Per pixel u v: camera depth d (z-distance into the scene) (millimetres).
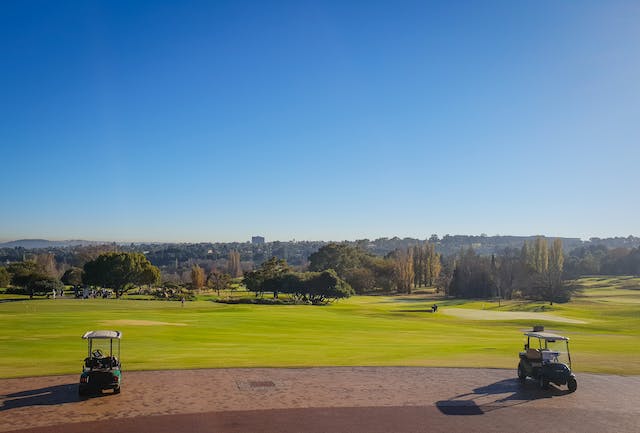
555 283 122312
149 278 126250
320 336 43656
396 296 150875
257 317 62625
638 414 19047
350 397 21125
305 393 21688
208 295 143000
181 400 20328
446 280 159125
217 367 26781
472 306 105875
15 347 33031
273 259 145250
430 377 25047
